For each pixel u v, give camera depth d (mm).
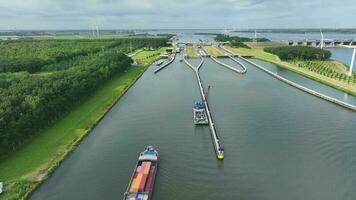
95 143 110875
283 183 84375
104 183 86062
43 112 119500
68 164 95812
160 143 110625
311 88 184375
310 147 104688
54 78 156375
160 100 165250
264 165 93625
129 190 78875
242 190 81812
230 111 142625
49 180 87000
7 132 98375
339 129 119125
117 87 191625
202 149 105375
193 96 172125
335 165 93000
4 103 110375
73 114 137750
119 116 139500
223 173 89938
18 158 96688
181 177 88375
